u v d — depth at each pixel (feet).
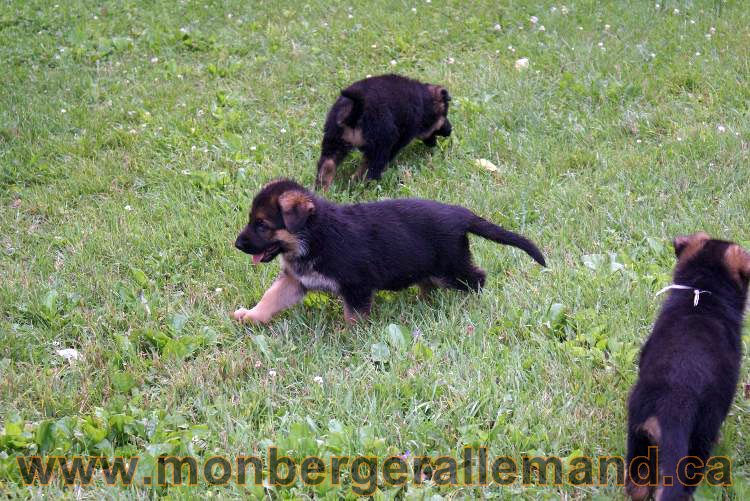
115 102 9.27
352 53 10.22
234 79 9.77
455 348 6.23
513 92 9.16
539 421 5.70
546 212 7.54
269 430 5.70
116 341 6.34
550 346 6.20
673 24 10.39
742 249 5.48
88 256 7.13
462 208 6.69
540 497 5.33
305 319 6.57
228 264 7.04
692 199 7.57
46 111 9.04
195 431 5.65
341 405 5.79
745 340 6.02
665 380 5.03
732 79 9.12
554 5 11.27
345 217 6.40
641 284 6.65
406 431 5.65
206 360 6.23
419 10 11.30
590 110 8.93
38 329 6.45
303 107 9.24
